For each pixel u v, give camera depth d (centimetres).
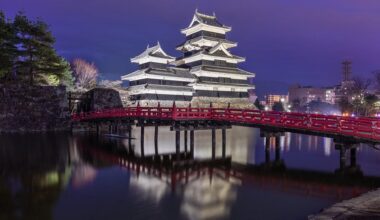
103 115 4075
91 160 2631
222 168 2331
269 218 1336
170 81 6109
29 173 2145
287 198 1591
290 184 1853
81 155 2850
